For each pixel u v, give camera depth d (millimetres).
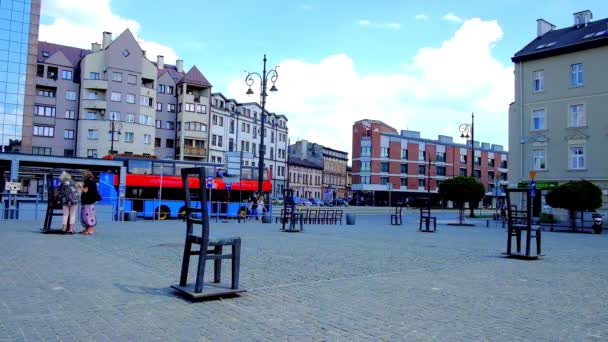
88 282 7332
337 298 6809
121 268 8664
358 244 14727
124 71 73562
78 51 78625
